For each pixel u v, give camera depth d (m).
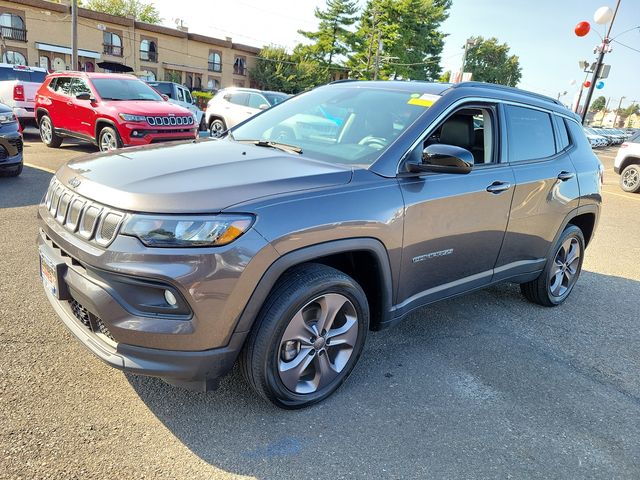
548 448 2.55
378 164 2.77
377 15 50.94
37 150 10.70
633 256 6.59
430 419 2.68
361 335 2.79
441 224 3.00
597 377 3.32
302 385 2.64
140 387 2.68
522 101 3.78
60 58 39.19
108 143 9.66
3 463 2.07
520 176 3.55
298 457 2.30
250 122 3.81
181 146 3.15
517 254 3.76
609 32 15.63
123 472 2.11
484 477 2.30
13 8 36.09
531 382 3.17
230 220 2.15
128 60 43.34
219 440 2.36
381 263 2.71
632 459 2.54
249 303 2.24
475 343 3.62
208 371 2.25
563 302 4.63
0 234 4.89
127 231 2.12
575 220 4.55
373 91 3.49
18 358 2.82
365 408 2.71
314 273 2.47
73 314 2.53
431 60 56.31
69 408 2.46
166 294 2.14
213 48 49.75
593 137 37.09
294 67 54.19
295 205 2.33
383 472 2.26
